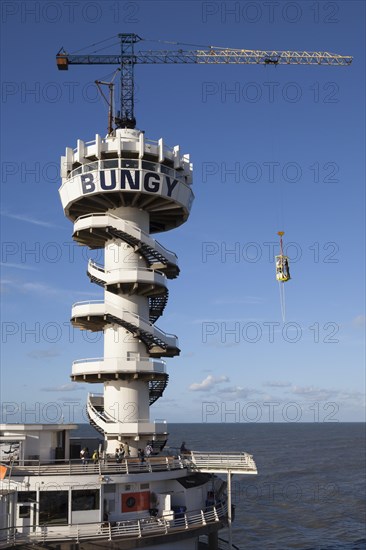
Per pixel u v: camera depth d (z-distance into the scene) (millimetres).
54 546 40094
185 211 57281
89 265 55125
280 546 71188
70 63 83250
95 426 52844
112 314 52156
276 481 126875
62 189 56062
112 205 55438
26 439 47031
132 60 74312
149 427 50500
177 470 47562
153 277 52781
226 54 92750
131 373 51062
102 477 43500
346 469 145625
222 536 76312
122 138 55969
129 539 41125
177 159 56156
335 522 84312
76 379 53531
